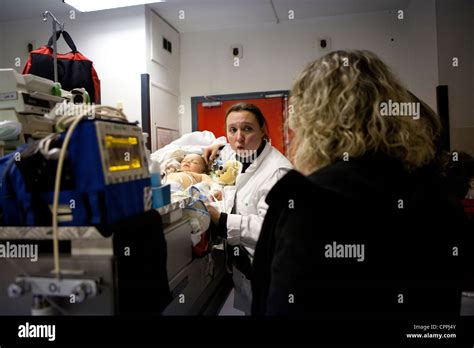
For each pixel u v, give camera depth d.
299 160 0.69
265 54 3.18
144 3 2.69
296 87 0.71
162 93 3.02
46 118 0.94
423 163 0.65
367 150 0.61
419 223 0.59
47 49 2.06
